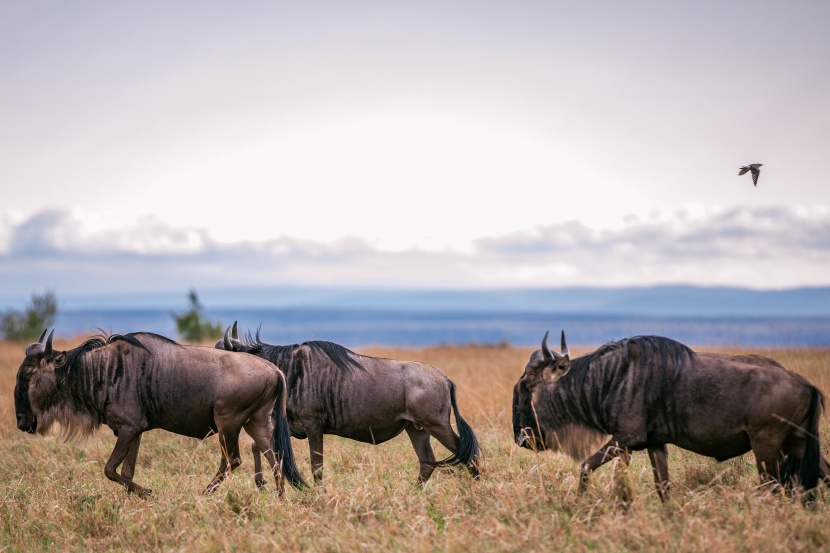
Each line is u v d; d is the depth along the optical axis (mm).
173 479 34125
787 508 23297
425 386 32219
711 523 22969
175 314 106625
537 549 22000
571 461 31250
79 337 98875
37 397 31250
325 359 32875
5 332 105062
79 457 40938
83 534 26969
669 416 25984
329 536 24062
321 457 32875
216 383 29906
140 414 30469
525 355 92375
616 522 23125
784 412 24469
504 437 41906
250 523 26406
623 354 26734
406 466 35906
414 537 23234
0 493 32219
